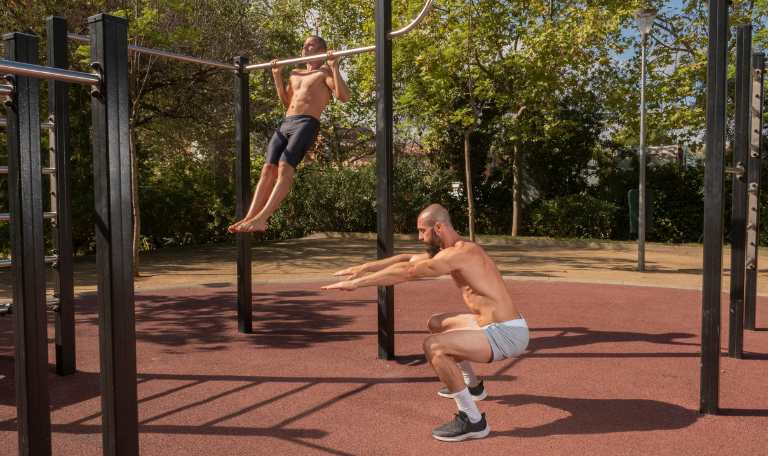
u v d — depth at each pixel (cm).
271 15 2111
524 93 1695
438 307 761
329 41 2202
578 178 1992
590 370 489
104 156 207
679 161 1875
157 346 570
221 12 1423
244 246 620
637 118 1819
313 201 2016
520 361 516
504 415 389
